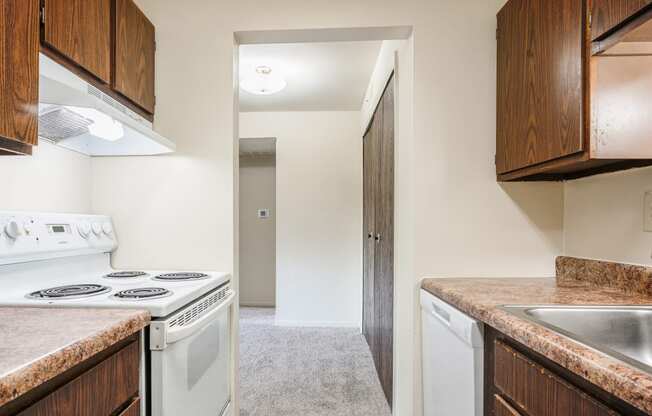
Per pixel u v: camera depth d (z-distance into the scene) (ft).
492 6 5.33
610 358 2.01
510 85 4.83
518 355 2.82
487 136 5.31
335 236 12.43
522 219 5.25
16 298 3.56
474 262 5.25
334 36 5.70
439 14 5.36
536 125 4.22
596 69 3.43
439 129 5.31
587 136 3.46
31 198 4.57
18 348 2.21
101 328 2.66
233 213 5.57
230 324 5.38
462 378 3.67
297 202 12.48
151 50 5.44
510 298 3.72
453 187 5.29
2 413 1.95
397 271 6.44
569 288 4.32
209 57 5.57
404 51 5.96
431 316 4.75
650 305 3.43
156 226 5.58
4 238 3.79
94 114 3.89
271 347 10.31
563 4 3.71
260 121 12.53
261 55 8.11
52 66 3.52
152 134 4.59
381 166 8.30
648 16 2.85
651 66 3.43
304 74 9.21
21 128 2.85
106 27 4.32
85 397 2.53
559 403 2.34
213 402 4.49
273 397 7.40
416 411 5.19
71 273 4.77
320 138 12.48
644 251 4.00
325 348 10.25
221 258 5.52
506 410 2.96
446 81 5.33
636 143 3.44
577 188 4.99
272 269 15.94
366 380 8.23
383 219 8.03
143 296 3.62
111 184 5.64
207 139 5.56
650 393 1.65
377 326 8.77
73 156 5.29
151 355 3.29
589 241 4.77
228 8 5.56
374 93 8.99
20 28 2.85
